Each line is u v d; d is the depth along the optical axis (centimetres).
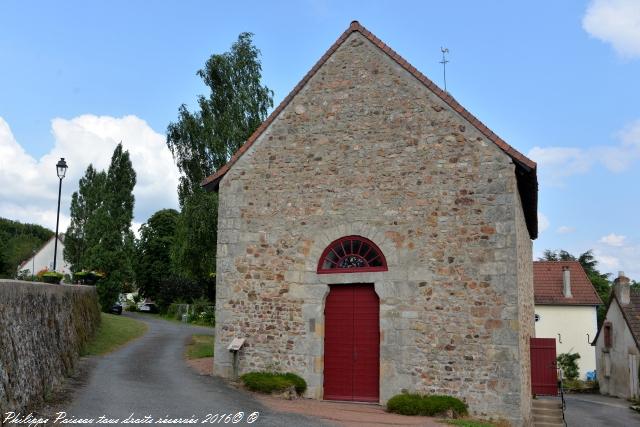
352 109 1295
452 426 978
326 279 1250
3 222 6078
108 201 3953
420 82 1248
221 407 988
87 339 1593
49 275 1673
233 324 1298
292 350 1246
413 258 1189
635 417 1941
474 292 1134
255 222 1326
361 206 1250
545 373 1271
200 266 2250
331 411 1071
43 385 916
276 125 1352
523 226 1327
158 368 1355
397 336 1173
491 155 1165
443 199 1188
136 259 4528
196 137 2284
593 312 3067
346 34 1330
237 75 2341
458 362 1122
